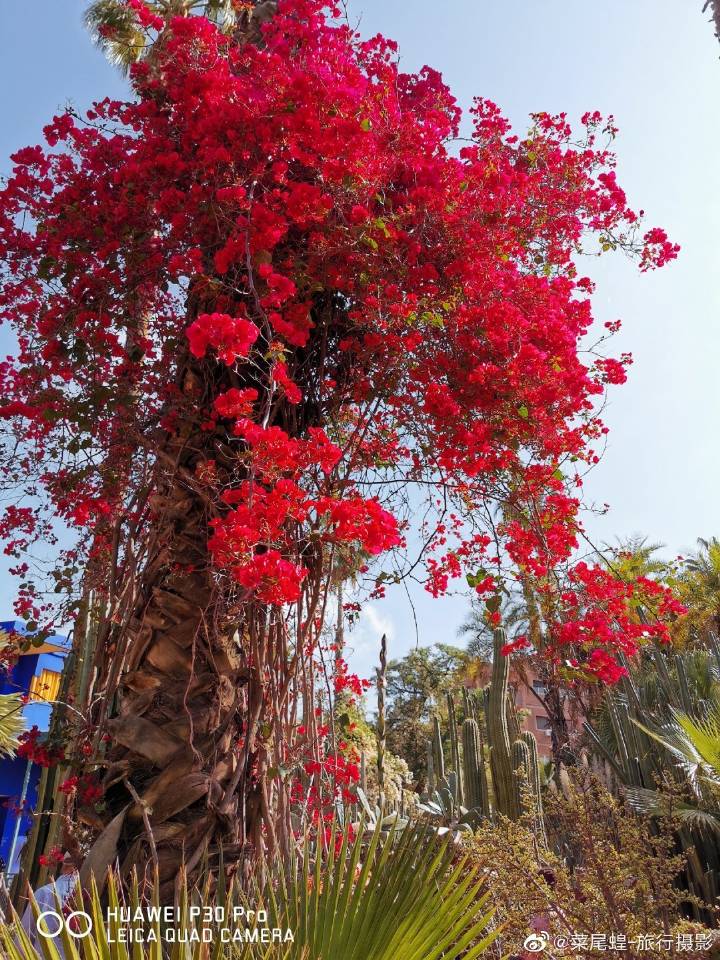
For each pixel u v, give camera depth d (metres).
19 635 3.78
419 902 1.97
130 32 7.02
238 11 4.29
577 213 4.36
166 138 3.63
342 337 3.83
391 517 2.93
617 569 4.21
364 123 3.31
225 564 2.71
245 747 2.94
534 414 3.60
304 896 2.06
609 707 11.92
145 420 3.41
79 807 2.81
